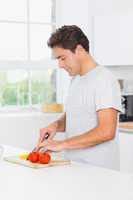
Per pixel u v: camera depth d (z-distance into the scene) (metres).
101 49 4.42
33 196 1.54
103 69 2.35
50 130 2.50
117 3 4.25
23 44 4.73
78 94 2.38
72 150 2.36
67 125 2.47
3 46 4.62
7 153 2.56
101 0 4.45
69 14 4.77
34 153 2.20
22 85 4.72
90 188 1.64
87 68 2.36
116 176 1.87
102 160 2.28
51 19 4.89
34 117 4.34
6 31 4.63
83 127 2.37
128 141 3.80
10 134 4.21
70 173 1.95
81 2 4.65
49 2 4.86
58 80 4.92
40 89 4.84
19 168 2.09
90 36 4.61
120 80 4.60
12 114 4.45
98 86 2.26
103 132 2.16
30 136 4.32
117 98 2.23
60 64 2.31
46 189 1.64
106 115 2.19
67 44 2.22
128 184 1.71
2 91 4.60
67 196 1.53
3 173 1.97
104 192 1.58
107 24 4.32
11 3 4.63
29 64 4.72
